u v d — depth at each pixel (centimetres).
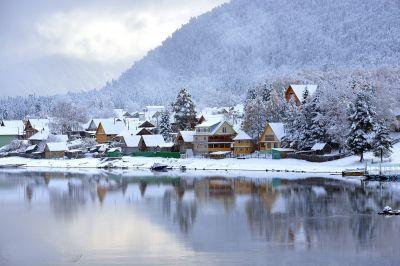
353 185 10544
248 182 11575
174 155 17938
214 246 5778
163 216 7588
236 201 8831
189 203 8750
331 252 5459
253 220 7131
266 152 16600
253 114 17600
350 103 13188
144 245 5884
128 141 19825
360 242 5831
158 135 19950
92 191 10606
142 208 8344
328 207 8019
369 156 13688
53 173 15325
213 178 12700
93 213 7962
